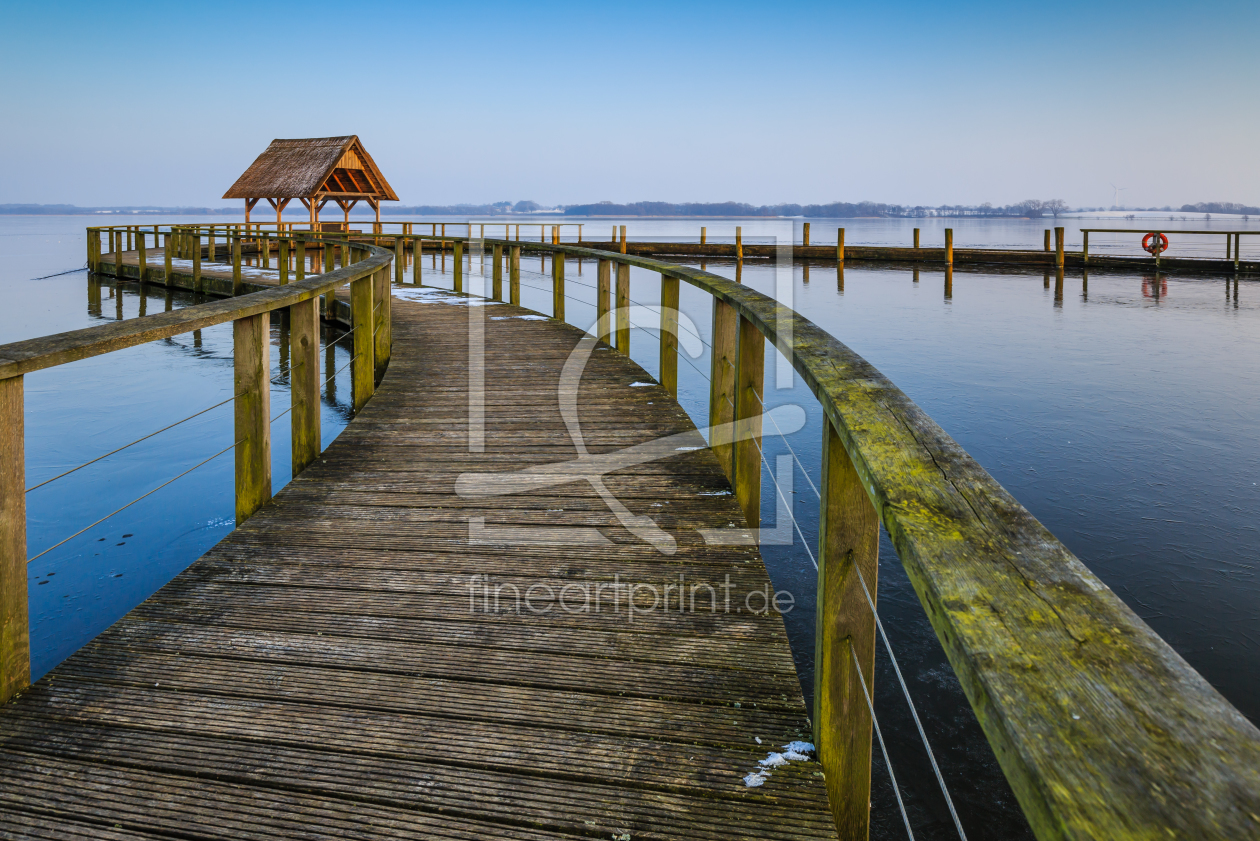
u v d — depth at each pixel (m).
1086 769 0.45
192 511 4.18
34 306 14.14
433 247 28.95
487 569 2.42
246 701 1.75
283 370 7.80
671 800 1.46
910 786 2.37
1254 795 0.42
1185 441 5.86
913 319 12.71
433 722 1.68
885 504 0.85
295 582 2.33
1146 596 3.47
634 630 2.05
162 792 1.47
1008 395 7.43
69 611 3.09
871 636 1.47
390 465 3.44
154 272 16.84
